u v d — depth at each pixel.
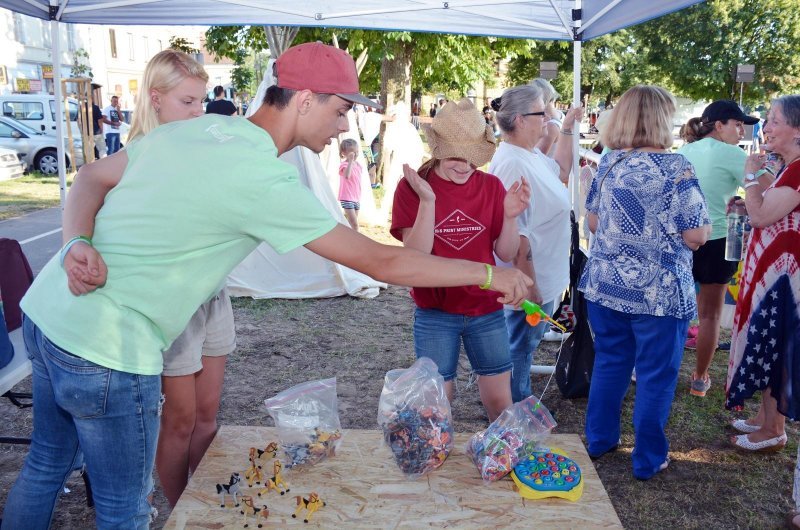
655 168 3.10
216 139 1.75
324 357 5.35
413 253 1.80
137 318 1.83
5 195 13.57
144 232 1.76
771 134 3.26
